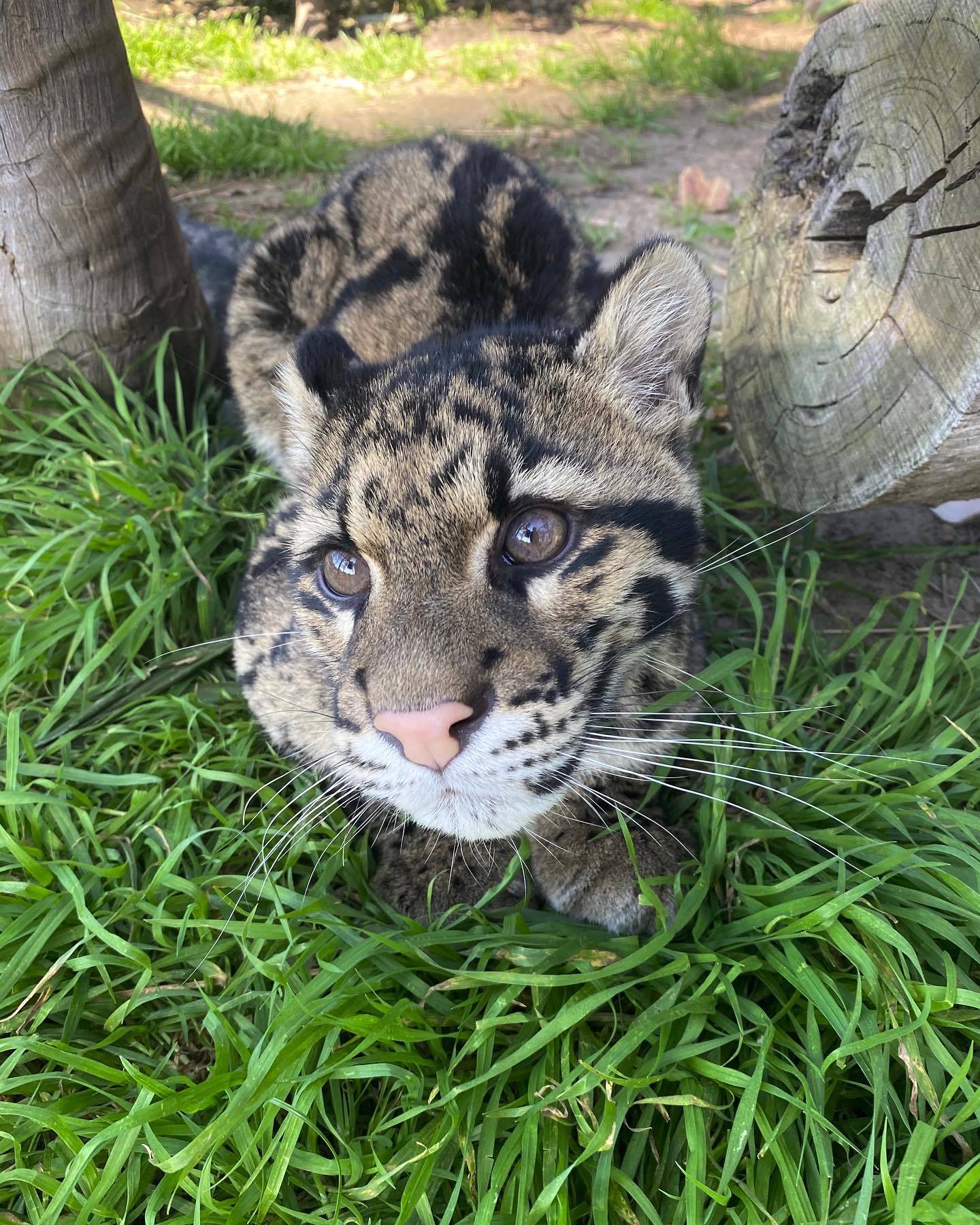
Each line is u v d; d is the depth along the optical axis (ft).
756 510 1.72
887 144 1.16
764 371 1.45
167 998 1.03
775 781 1.15
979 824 1.02
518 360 1.08
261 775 1.28
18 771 1.15
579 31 5.73
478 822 0.93
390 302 1.56
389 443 1.00
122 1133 0.85
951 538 1.68
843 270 1.30
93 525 1.46
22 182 1.52
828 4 2.08
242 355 1.80
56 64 1.47
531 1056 0.96
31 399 1.68
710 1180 0.87
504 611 0.92
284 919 1.00
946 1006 0.89
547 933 1.02
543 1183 0.86
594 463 1.01
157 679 1.36
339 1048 0.93
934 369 1.10
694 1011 0.93
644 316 1.08
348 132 3.82
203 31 4.94
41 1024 1.01
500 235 1.59
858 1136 0.92
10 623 1.37
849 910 0.96
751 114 3.98
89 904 1.10
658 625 1.06
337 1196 0.84
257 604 1.29
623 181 3.24
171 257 1.75
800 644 1.27
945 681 1.26
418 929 1.01
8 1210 0.89
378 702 0.87
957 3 1.06
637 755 1.13
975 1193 0.82
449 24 5.98
